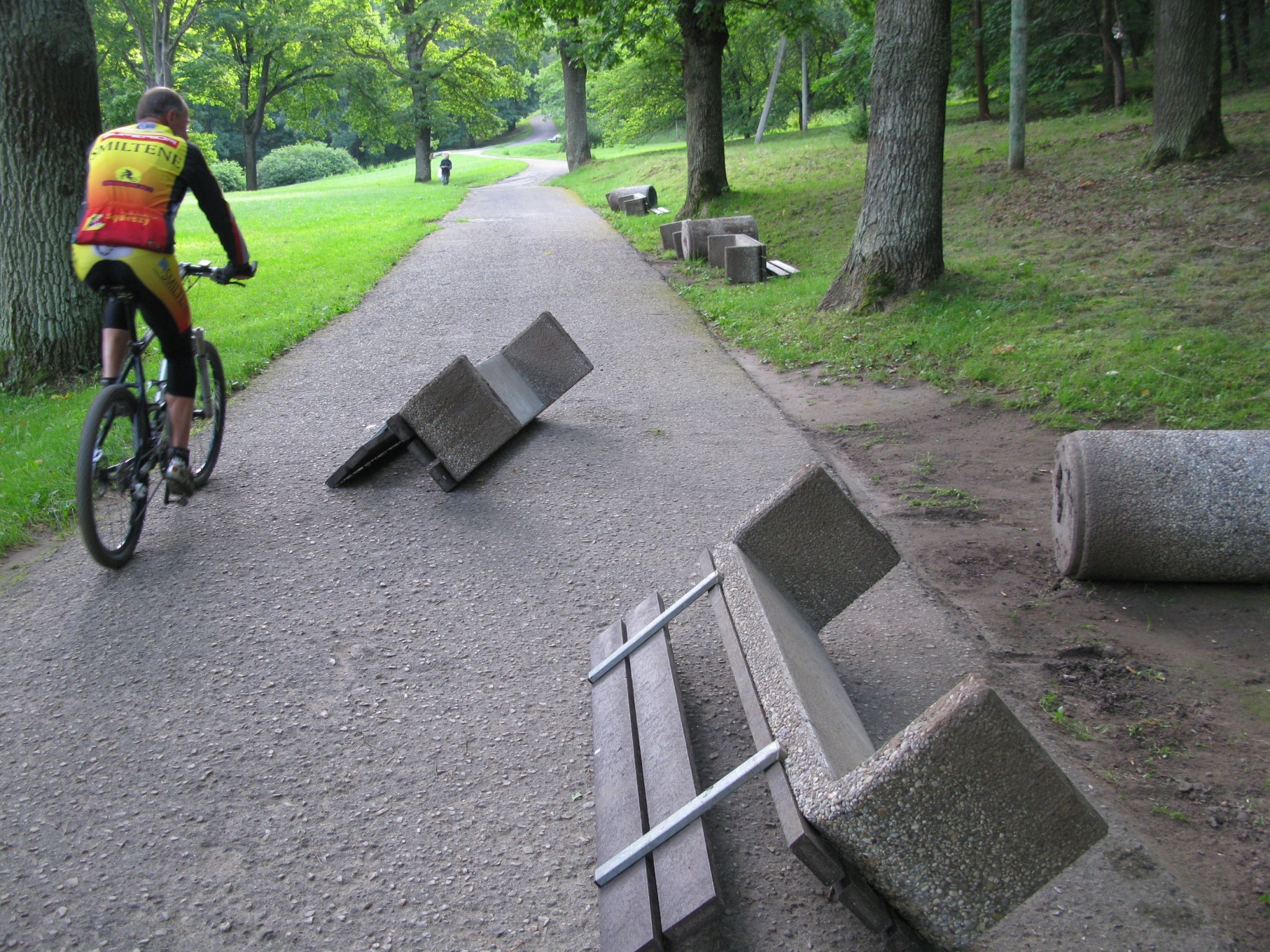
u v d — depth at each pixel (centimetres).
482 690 364
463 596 440
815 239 1612
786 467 619
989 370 799
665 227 1659
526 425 656
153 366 599
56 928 251
